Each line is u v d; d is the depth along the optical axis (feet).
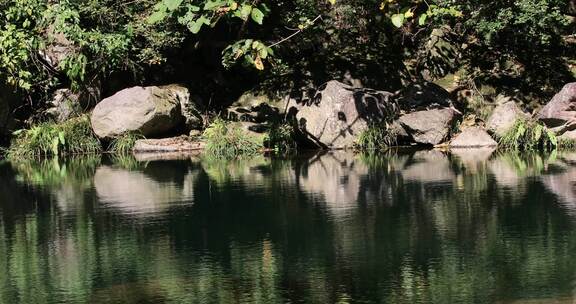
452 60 67.77
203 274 24.02
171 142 60.54
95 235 29.66
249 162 52.21
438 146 58.23
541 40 63.93
